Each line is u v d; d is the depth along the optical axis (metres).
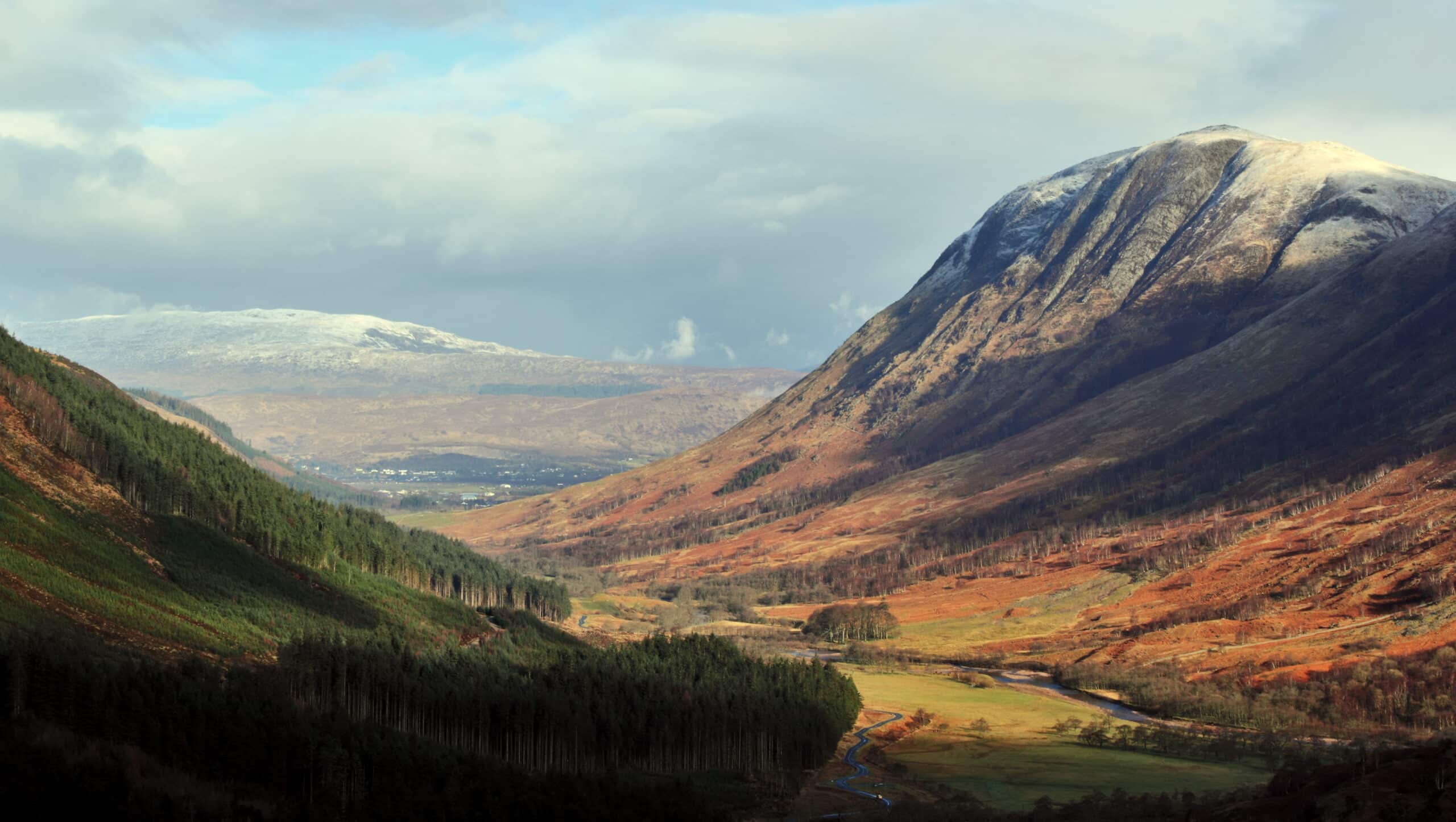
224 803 139.62
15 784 131.00
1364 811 122.69
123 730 151.00
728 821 173.88
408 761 163.62
